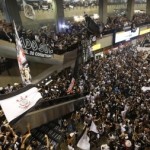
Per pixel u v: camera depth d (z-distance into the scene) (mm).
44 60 13789
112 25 24688
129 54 23453
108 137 10641
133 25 27234
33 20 19594
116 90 14516
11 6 16469
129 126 10398
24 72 7543
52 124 12180
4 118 8414
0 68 13398
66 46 15852
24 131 9359
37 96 6605
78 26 19953
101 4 24078
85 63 18750
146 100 12461
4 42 11242
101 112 11984
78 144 9961
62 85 13516
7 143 7504
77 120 12484
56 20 20344
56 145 10430
